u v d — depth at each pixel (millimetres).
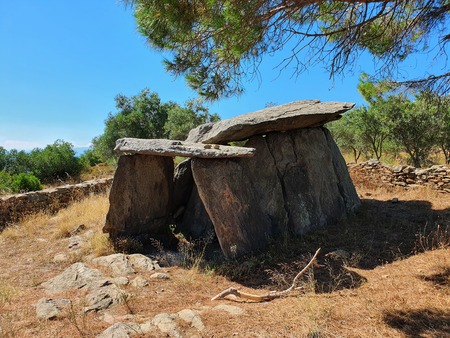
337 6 4594
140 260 5020
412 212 6625
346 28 4605
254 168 6391
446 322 2883
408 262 4414
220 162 5297
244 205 5316
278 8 4152
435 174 8062
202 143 6266
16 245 6422
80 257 5406
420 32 5102
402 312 3117
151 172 6184
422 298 3363
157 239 6164
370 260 4633
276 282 4180
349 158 14375
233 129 6043
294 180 6398
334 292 3701
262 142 6609
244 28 4219
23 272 4945
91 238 6145
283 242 5547
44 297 3869
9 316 3270
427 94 5543
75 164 17891
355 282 3941
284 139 6660
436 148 12492
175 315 3223
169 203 6625
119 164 5875
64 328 3037
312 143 6809
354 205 6906
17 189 11570
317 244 5348
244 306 3527
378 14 4297
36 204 8453
